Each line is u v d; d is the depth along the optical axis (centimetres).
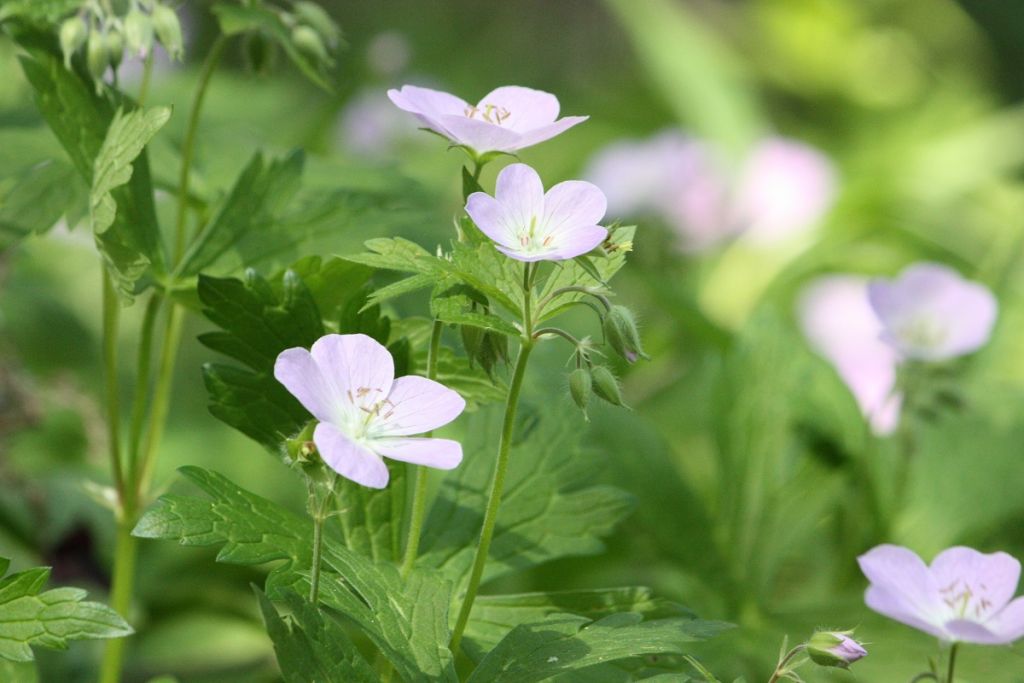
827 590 102
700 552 98
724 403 100
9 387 99
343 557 83
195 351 130
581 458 88
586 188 80
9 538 101
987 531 102
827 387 102
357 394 79
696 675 85
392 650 81
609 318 80
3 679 86
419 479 84
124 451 112
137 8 87
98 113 89
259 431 85
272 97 125
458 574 86
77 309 127
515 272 81
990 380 110
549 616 83
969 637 81
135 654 102
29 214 90
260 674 100
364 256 81
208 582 103
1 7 87
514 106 83
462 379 85
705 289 151
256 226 90
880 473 103
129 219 88
